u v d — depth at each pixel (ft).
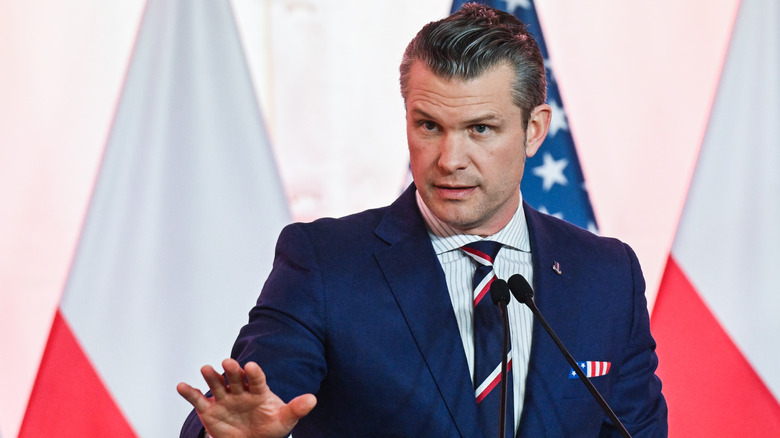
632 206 25.08
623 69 25.13
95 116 22.80
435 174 13.37
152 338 23.04
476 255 14.47
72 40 22.68
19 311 22.34
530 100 13.60
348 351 13.67
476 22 13.25
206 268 23.34
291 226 14.93
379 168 23.89
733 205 25.17
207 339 23.32
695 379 25.17
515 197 14.84
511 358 14.01
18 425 22.34
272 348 13.12
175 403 23.17
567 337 14.47
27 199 22.38
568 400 14.16
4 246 22.27
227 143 23.50
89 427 22.61
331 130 23.79
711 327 25.08
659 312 25.14
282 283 14.02
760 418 25.08
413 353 13.76
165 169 23.20
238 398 10.77
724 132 25.21
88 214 22.71
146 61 23.15
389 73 23.89
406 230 14.70
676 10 25.21
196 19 23.44
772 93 25.21
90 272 22.71
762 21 25.36
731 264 25.14
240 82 23.59
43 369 22.44
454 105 12.89
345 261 14.23
